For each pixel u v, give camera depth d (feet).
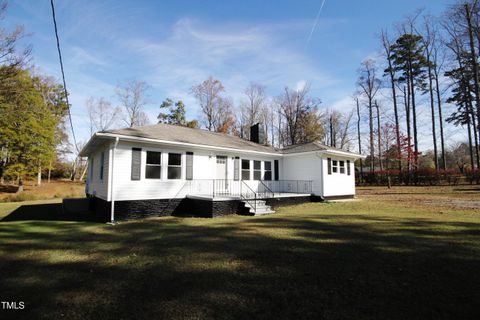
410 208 36.96
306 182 50.24
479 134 86.33
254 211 34.50
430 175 79.77
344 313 8.79
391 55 92.79
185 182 37.11
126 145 31.96
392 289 10.63
